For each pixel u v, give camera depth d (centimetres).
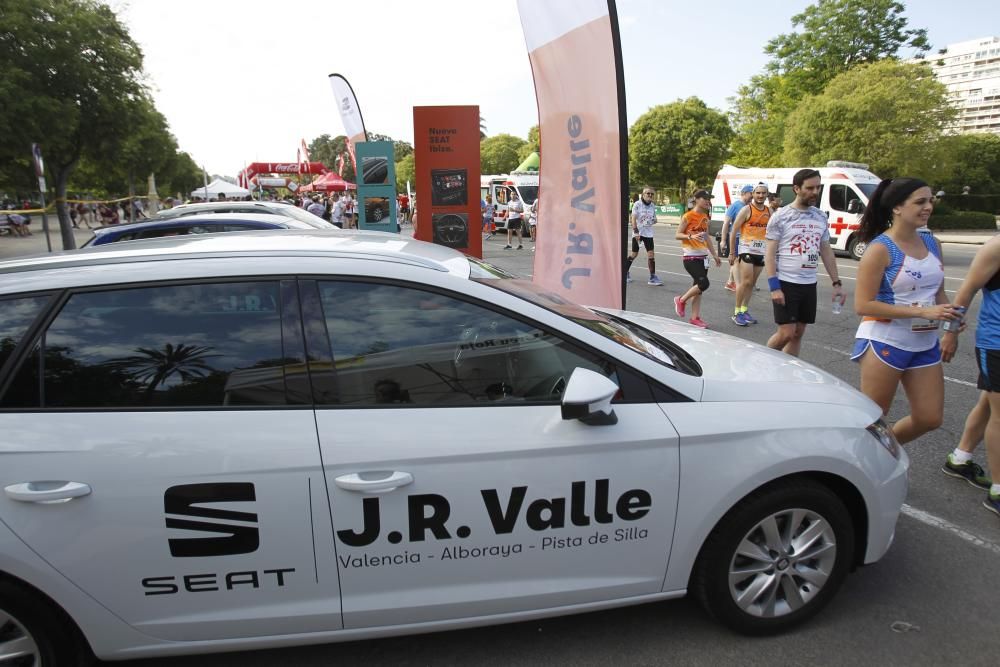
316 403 214
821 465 238
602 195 518
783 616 253
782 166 3441
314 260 226
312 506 207
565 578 230
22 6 1498
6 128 1442
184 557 204
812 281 542
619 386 233
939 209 3203
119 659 213
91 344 209
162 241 273
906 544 321
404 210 3825
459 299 230
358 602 217
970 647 249
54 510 195
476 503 216
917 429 350
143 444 200
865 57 4238
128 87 1753
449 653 250
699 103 4503
